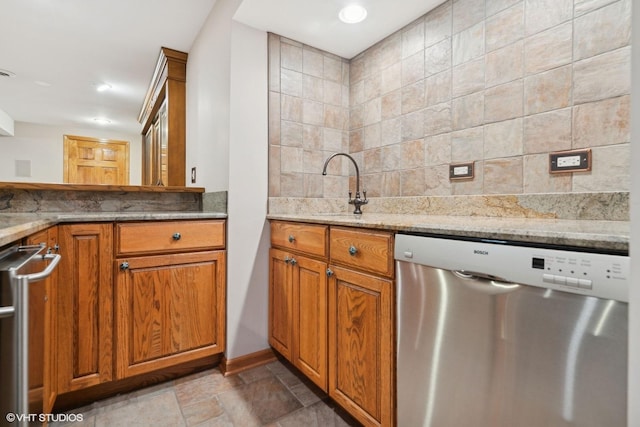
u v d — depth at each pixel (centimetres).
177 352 164
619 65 109
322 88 209
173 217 162
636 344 47
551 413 74
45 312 112
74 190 185
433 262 97
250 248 183
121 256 151
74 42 240
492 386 84
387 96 195
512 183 138
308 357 154
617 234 67
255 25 182
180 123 265
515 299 80
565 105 122
